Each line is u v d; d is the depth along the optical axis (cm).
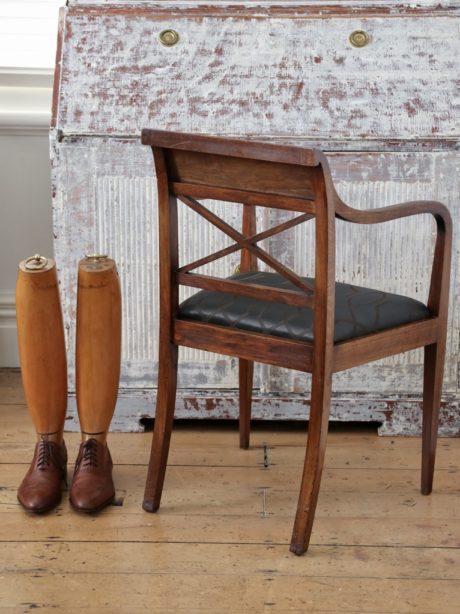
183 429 309
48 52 343
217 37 296
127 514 255
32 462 265
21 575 227
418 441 301
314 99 288
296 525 234
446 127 284
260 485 271
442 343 254
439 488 270
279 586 222
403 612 212
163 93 290
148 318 300
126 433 307
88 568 230
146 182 289
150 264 296
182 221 292
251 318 233
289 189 216
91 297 256
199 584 223
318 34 296
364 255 292
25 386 261
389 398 302
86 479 257
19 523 250
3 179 348
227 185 224
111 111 288
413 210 236
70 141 286
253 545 240
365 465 284
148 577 226
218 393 304
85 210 291
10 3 340
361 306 239
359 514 255
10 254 356
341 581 224
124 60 294
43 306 255
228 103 289
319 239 215
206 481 273
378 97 288
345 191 287
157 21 298
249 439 297
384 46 295
